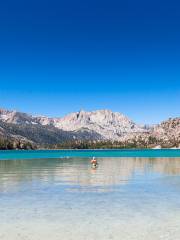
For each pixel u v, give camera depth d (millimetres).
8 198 28594
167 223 20531
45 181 40250
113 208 24781
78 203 26547
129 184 37562
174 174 49156
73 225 20172
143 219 21531
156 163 78625
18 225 20109
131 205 25812
